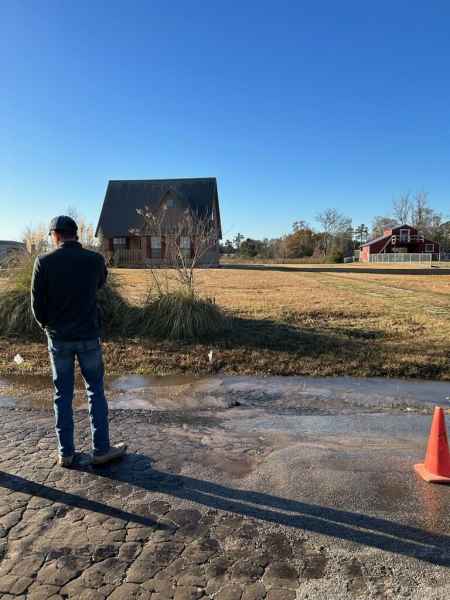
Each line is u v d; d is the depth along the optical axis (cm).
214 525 275
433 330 887
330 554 249
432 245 7000
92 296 354
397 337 828
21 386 572
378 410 486
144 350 741
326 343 779
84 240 1036
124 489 317
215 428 432
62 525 275
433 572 235
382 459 363
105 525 275
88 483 326
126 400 521
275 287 1820
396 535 266
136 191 4153
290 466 351
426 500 303
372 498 305
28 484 324
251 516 285
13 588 223
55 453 375
